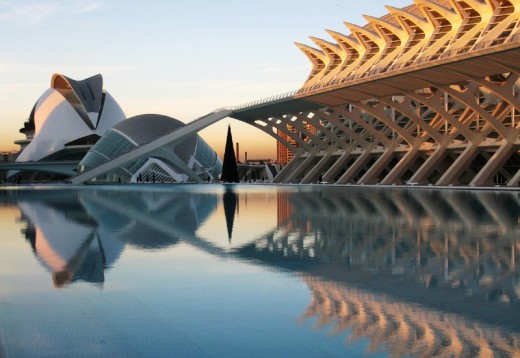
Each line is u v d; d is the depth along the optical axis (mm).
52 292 8328
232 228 16891
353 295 7977
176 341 6008
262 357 5516
